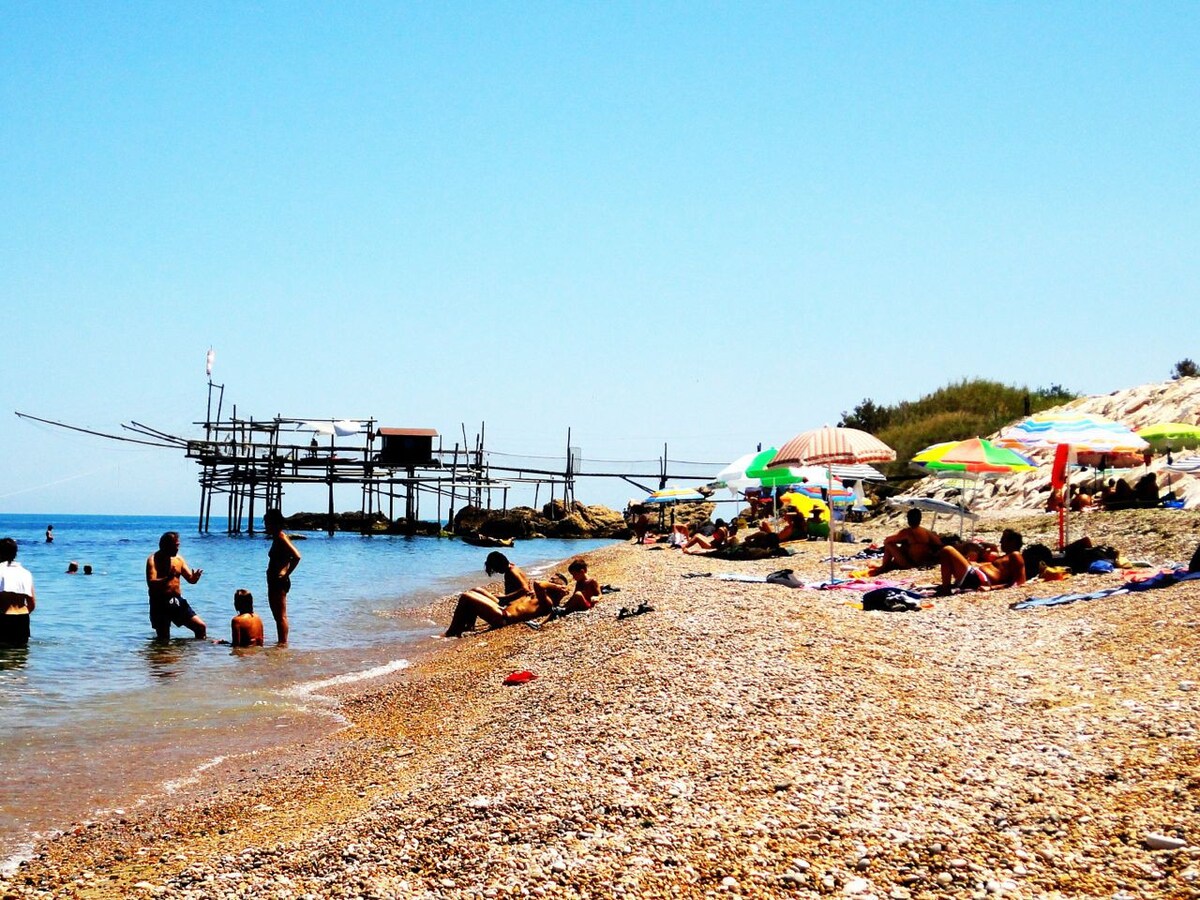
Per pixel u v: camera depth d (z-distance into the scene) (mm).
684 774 7863
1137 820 6598
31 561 44281
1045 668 11133
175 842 7613
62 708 12523
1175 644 11203
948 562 17172
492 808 7270
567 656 13562
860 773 7750
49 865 7172
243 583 31641
